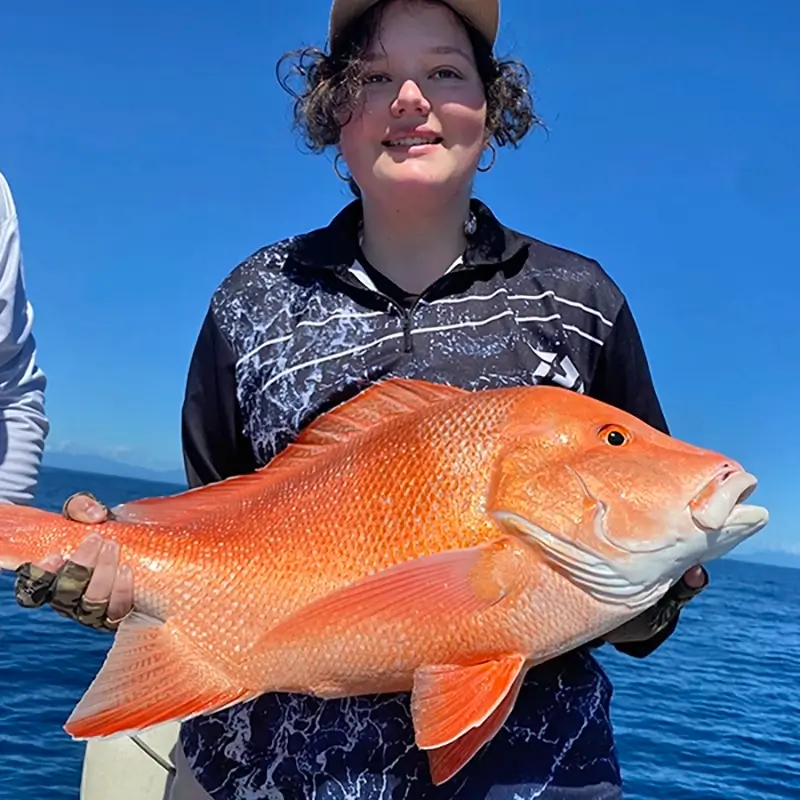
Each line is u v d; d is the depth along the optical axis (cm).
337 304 88
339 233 91
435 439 73
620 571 69
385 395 79
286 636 71
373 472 74
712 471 70
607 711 83
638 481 69
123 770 119
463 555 68
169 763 116
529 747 78
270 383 88
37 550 73
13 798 183
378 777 78
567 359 86
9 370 103
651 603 70
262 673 72
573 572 68
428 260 89
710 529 68
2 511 75
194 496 79
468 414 74
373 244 90
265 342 89
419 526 71
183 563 74
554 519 68
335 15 89
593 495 69
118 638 73
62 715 242
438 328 86
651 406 90
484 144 94
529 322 87
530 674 79
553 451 71
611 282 91
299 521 74
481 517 70
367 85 86
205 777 83
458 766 68
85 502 76
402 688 71
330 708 80
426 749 69
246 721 82
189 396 94
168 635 73
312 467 78
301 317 89
